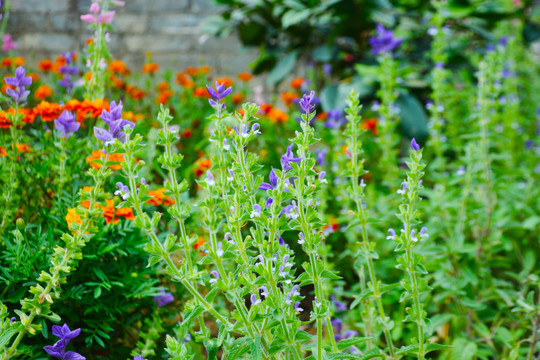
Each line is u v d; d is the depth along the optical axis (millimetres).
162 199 1550
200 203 1152
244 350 1196
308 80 3611
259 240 1163
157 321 1493
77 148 1635
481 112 1994
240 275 1175
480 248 1863
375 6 3123
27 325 1213
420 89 3199
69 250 1225
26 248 1436
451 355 1609
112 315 1483
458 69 3355
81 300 1430
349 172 1395
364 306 1535
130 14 4836
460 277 1763
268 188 1188
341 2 3098
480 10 3402
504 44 2828
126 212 1479
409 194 1259
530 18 4004
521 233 2072
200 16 4887
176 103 3207
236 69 4930
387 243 2031
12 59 2648
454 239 1866
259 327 1204
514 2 3674
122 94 3129
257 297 1195
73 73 2123
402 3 3326
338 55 3523
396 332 1727
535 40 3740
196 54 4906
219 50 4914
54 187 1586
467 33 3693
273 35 3738
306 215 1182
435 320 1709
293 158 1163
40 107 1611
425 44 3396
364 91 2902
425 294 1710
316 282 1189
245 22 3768
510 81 2928
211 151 1746
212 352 1186
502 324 1828
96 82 1762
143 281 1503
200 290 1666
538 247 2129
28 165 1595
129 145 1142
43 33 4652
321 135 2674
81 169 1633
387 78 2219
